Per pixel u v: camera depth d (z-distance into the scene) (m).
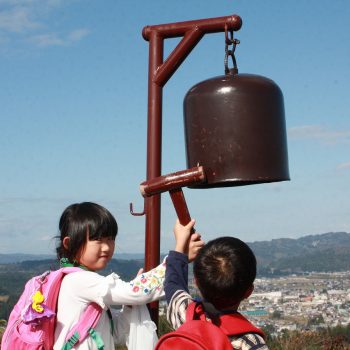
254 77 3.04
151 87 3.73
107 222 3.08
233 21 3.57
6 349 2.94
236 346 2.39
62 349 2.90
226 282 2.45
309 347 9.55
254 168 2.94
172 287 2.78
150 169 3.68
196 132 3.03
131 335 3.05
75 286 2.95
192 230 2.96
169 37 3.75
